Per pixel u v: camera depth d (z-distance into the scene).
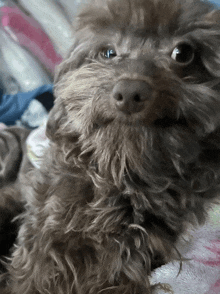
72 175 0.21
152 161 0.17
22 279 0.21
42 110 0.48
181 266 0.20
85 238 0.20
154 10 0.18
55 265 0.20
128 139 0.17
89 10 0.21
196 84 0.17
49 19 0.54
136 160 0.17
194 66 0.18
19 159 0.40
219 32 0.18
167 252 0.20
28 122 0.48
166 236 0.20
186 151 0.17
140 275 0.19
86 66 0.19
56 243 0.20
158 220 0.20
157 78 0.16
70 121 0.20
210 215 0.27
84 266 0.20
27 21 0.54
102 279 0.19
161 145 0.17
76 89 0.19
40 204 0.21
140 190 0.19
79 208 0.20
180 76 0.18
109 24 0.20
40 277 0.20
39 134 0.38
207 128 0.17
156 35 0.19
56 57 0.53
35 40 0.54
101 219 0.19
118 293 0.19
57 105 0.22
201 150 0.19
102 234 0.19
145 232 0.19
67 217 0.20
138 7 0.18
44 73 0.53
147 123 0.16
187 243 0.23
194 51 0.18
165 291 0.20
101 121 0.17
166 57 0.18
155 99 0.15
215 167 0.19
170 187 0.19
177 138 0.17
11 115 0.48
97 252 0.20
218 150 0.19
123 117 0.16
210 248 0.23
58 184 0.21
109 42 0.20
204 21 0.18
